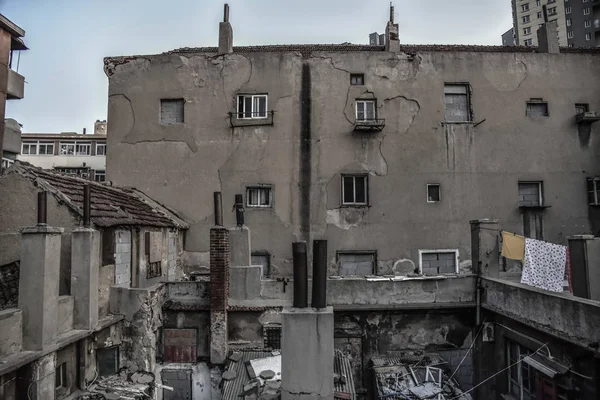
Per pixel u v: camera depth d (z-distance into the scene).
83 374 9.77
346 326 12.41
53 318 8.64
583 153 19.19
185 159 18.70
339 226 18.38
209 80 19.02
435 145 18.84
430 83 19.11
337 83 18.98
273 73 18.97
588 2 66.19
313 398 6.94
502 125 19.08
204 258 18.20
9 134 20.48
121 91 19.03
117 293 11.11
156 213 16.28
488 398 11.66
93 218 10.62
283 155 18.66
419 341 12.44
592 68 19.69
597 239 10.15
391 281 12.44
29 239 8.45
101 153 38.19
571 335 8.59
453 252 18.45
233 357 11.46
